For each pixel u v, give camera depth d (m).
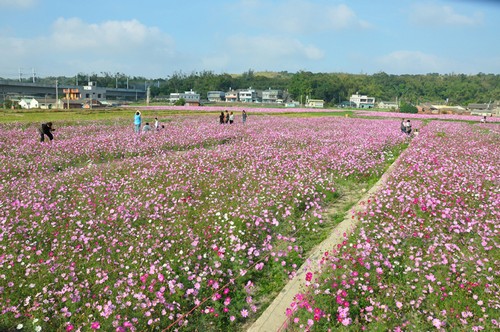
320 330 4.78
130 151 17.02
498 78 158.25
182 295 5.51
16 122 30.91
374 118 55.44
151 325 4.91
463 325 4.81
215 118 42.28
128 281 5.64
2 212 8.44
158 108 73.69
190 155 15.46
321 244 7.31
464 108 114.56
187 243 7.07
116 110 59.81
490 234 7.28
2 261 6.20
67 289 5.50
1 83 100.19
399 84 163.12
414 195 9.53
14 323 5.01
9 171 12.94
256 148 17.20
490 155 16.95
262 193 9.82
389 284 5.68
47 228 7.82
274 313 5.25
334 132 26.55
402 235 7.12
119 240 7.28
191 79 162.12
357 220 8.29
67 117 41.44
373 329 4.71
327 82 145.00
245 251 6.91
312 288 5.51
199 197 10.00
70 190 10.54
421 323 4.94
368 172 13.01
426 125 38.91
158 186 10.88
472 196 9.87
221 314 5.28
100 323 4.93
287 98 145.38
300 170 12.61
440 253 6.51
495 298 5.28
